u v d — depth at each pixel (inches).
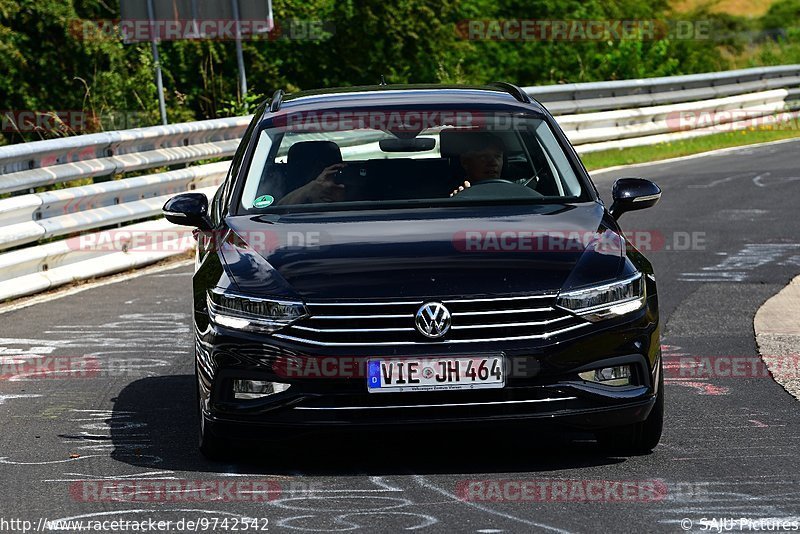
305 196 807.1
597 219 768.9
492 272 685.9
